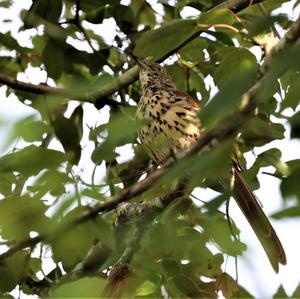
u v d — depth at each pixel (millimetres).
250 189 9617
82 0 11008
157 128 10836
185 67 11156
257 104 4637
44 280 9500
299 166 4793
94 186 5938
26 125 5008
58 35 10703
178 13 11492
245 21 8477
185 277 8086
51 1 10680
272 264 7973
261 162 8641
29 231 5750
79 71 11219
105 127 5270
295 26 5102
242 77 4398
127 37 11508
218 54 10320
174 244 7438
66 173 5785
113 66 11617
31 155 5613
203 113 4371
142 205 8234
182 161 4773
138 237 8023
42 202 5762
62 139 9164
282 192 4703
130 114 5719
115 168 10469
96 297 5555
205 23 8273
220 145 4676
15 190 8273
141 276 7691
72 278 8500
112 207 5859
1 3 11266
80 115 9922
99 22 11094
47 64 10766
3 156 5602
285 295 6984
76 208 5793
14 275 8516
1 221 5703
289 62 4145
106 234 5977
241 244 6680
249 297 8078
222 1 10828
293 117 4715
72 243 5984
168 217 7824
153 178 5527
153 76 11297
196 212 7379
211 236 7035
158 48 8523
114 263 7680
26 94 10297
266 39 8422
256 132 7617
